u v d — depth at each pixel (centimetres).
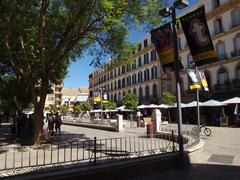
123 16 1258
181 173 786
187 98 3969
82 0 1203
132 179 731
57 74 1895
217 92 3450
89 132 2259
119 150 1103
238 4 3222
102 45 1438
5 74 2128
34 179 589
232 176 745
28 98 2323
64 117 4625
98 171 683
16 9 1223
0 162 937
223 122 2675
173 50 912
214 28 3588
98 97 3528
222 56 3466
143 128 2542
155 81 5009
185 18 935
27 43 1416
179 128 866
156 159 809
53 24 1450
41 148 1230
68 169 660
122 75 6400
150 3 1259
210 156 1038
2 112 4434
